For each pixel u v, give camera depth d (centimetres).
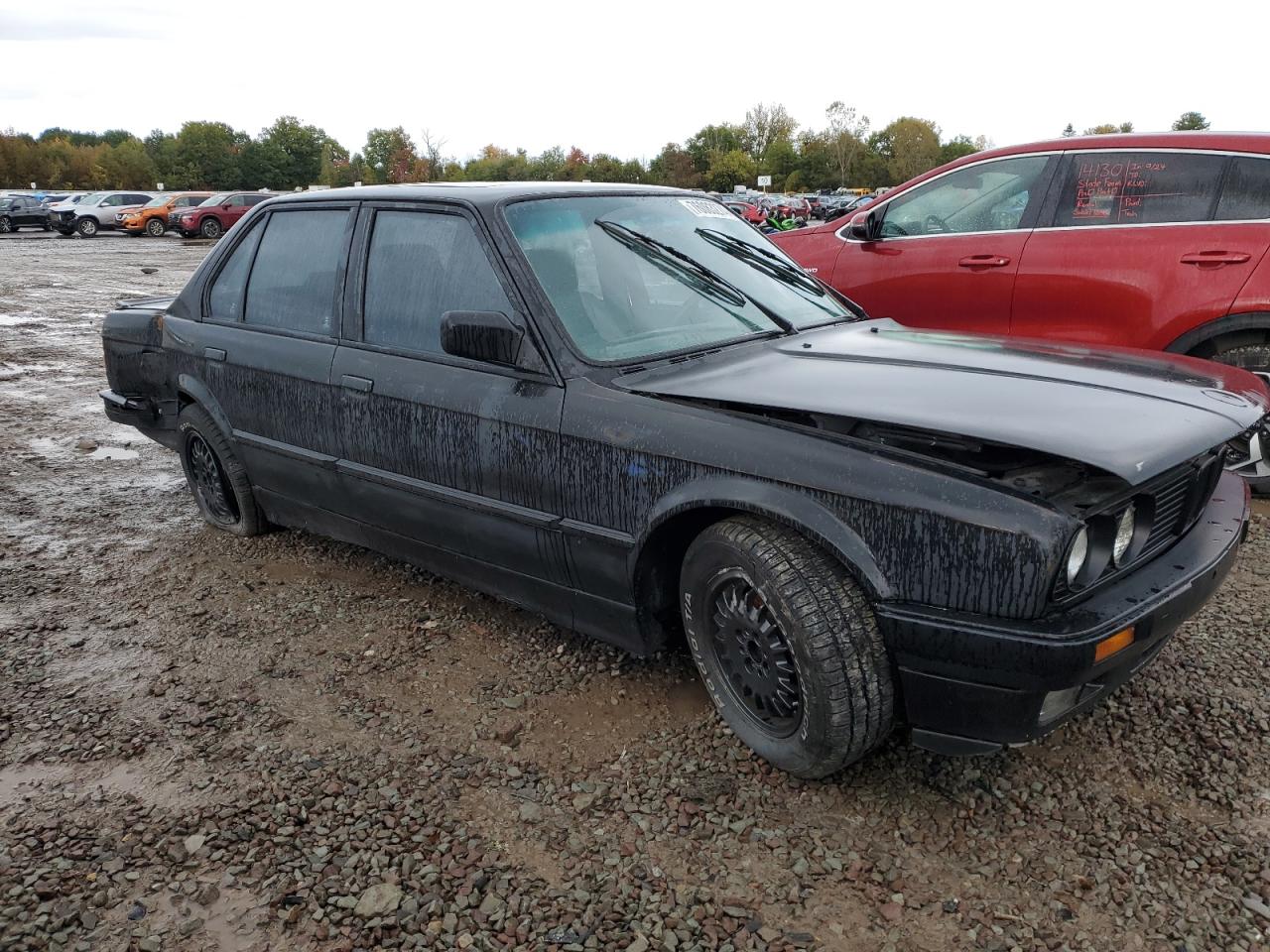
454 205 346
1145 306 502
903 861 246
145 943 226
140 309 506
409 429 351
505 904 235
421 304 353
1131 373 285
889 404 257
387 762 293
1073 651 221
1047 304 537
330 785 282
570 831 261
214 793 281
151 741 309
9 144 9956
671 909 232
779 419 269
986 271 553
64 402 815
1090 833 254
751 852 251
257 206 444
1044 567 222
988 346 325
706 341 329
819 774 269
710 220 394
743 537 264
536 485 315
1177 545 271
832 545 247
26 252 2752
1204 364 305
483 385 327
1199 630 357
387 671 348
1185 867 241
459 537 349
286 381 401
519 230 333
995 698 235
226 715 323
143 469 615
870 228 596
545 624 380
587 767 289
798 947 221
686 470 275
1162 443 229
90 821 270
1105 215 518
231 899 239
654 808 269
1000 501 229
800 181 10638
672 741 299
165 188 10931
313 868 249
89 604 412
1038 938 221
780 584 253
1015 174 551
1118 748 288
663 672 340
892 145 11794
